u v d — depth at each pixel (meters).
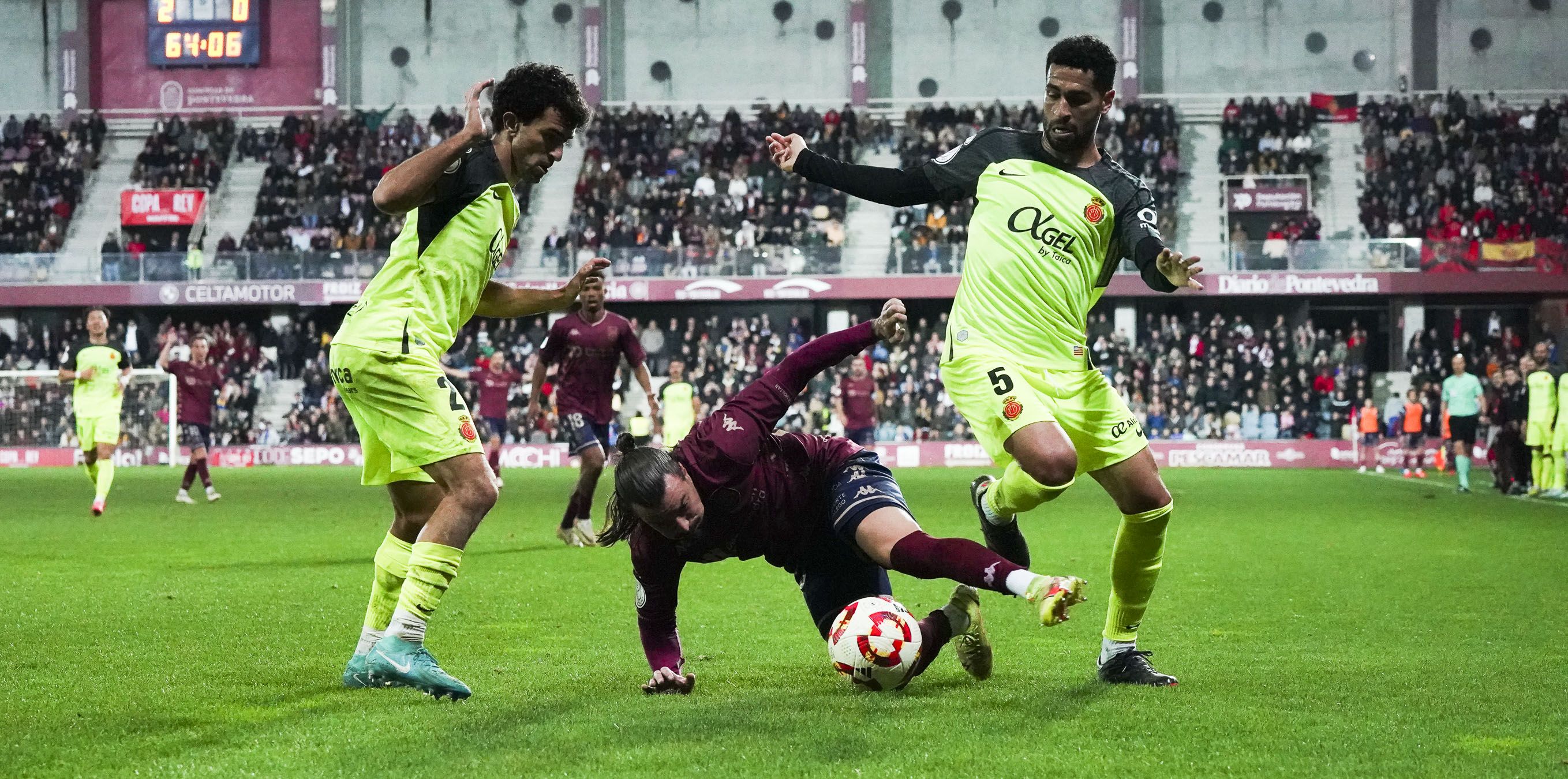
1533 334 54.50
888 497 7.60
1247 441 48.94
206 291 52.38
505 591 13.05
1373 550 17.28
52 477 40.38
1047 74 8.15
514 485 36.44
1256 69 62.84
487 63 64.50
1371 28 62.31
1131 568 8.13
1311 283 50.91
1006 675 8.45
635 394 54.06
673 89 64.56
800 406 50.66
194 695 7.76
